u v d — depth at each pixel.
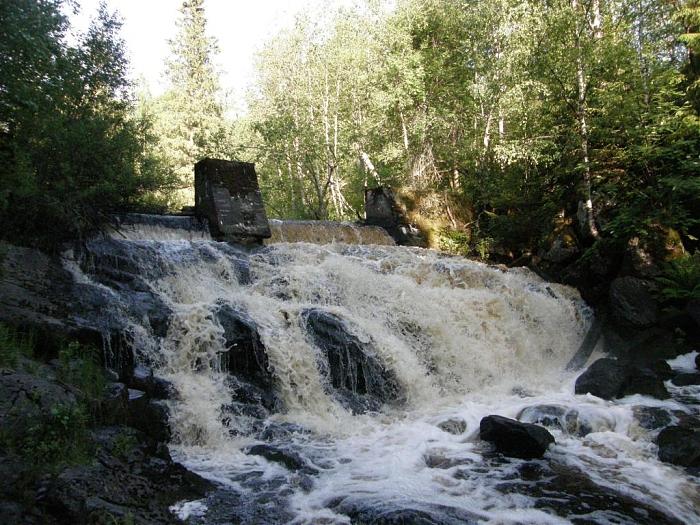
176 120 33.12
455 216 18.28
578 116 14.06
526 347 10.79
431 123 21.33
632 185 13.58
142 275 8.87
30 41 8.27
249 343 7.78
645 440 6.71
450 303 10.69
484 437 6.68
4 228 8.12
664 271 11.38
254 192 12.22
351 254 12.79
